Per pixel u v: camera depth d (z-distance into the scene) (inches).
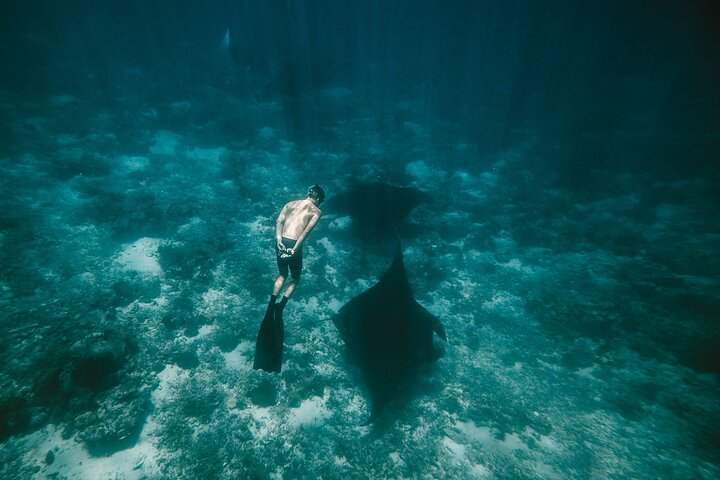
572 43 1737.2
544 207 483.8
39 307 252.4
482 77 1326.3
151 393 212.8
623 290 339.6
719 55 1226.0
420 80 1245.7
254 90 839.1
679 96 992.9
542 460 197.5
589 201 516.1
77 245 320.2
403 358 204.8
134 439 188.1
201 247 329.1
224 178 478.3
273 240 364.5
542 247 412.2
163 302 278.5
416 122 821.2
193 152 542.3
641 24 1478.8
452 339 279.4
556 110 938.1
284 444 195.2
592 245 410.9
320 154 595.2
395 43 2076.8
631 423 218.5
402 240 400.2
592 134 769.6
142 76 861.8
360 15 3011.8
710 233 422.0
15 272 276.8
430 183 543.8
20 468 170.1
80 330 236.8
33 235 315.9
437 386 238.4
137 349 233.0
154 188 431.8
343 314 240.7
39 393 194.4
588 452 201.8
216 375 227.9
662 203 504.1
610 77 1293.1
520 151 689.6
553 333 289.3
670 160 622.8
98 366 198.1
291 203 193.8
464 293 336.2
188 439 191.2
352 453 192.2
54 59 839.7
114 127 553.0
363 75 1220.5
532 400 233.5
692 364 255.8
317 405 219.3
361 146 651.5
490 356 267.0
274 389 220.4
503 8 2345.0
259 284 300.2
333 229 399.5
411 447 199.9
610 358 266.5
